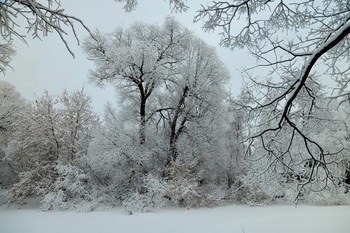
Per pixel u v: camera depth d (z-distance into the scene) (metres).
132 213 12.48
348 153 5.61
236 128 17.97
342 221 9.09
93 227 9.10
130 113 16.92
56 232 8.36
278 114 4.10
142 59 14.98
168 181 14.97
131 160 15.70
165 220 10.48
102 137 15.04
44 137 16.58
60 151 16.20
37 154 16.62
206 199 15.09
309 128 4.73
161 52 16.84
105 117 16.80
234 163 17.89
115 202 15.20
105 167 15.66
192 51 17.19
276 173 5.21
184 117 17.06
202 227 8.84
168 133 17.58
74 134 17.03
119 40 16.91
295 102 4.67
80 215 12.14
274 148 5.08
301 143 4.98
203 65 17.06
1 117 18.19
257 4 4.38
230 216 11.34
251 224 9.16
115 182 15.77
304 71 3.41
